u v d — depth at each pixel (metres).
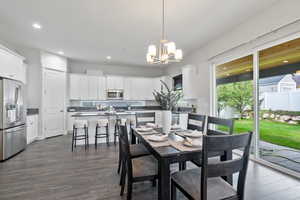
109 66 6.42
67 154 3.31
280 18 2.28
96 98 5.87
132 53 4.82
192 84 4.59
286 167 2.44
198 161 1.82
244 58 3.16
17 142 3.34
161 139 1.77
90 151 3.51
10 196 1.86
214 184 1.33
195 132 2.10
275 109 2.61
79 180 2.24
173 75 5.96
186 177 1.45
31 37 3.62
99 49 4.46
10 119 3.12
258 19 2.62
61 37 3.62
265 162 2.66
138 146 2.46
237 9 2.50
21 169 2.59
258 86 2.81
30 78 4.48
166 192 1.41
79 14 2.65
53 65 4.89
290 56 2.36
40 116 4.60
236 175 2.36
